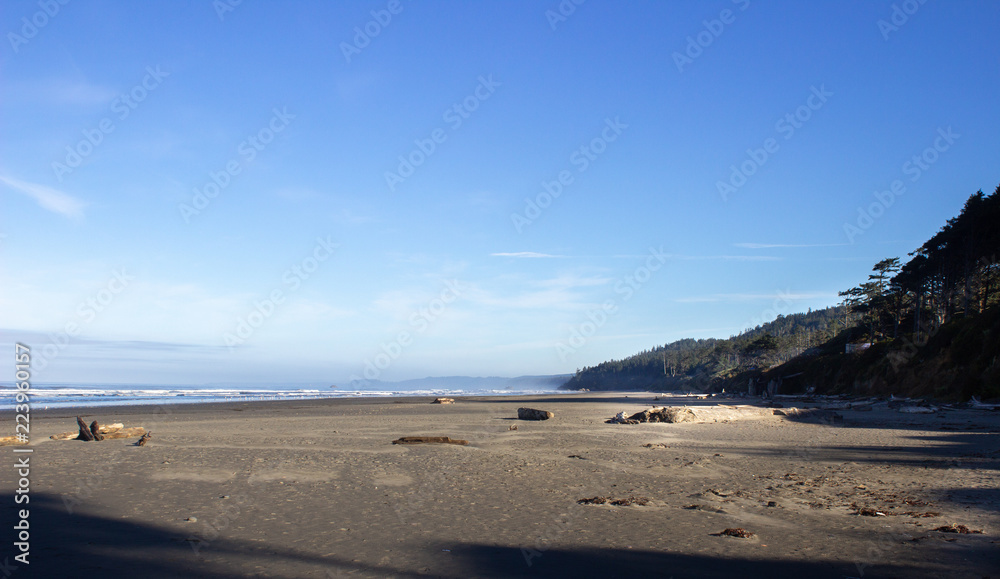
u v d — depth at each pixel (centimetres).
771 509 923
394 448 1783
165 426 2700
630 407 5316
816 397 6375
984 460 1483
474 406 5409
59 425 2889
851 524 824
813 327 19338
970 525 816
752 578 589
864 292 9012
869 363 6088
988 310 4300
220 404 5734
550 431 2470
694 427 2666
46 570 615
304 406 5288
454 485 1141
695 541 734
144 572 611
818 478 1224
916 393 4591
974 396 3725
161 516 872
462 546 714
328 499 1002
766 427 2642
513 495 1041
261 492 1064
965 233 5641
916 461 1481
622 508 930
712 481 1191
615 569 621
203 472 1294
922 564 635
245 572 613
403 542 732
